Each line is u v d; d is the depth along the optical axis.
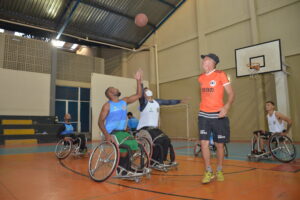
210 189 2.42
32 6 10.38
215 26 11.14
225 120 2.77
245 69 9.14
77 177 3.14
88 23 11.97
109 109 3.02
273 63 8.44
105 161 3.04
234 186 2.53
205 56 2.89
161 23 13.50
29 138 10.23
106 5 11.34
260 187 2.47
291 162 4.08
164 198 2.13
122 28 12.95
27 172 3.50
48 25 11.51
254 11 9.79
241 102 10.11
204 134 2.74
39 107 11.62
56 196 2.28
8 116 10.68
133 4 11.81
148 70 14.23
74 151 5.14
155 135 3.42
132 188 2.53
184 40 12.46
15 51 11.52
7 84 10.93
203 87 2.84
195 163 4.20
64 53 13.80
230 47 10.60
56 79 13.30
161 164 3.41
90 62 14.72
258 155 4.27
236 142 8.82
